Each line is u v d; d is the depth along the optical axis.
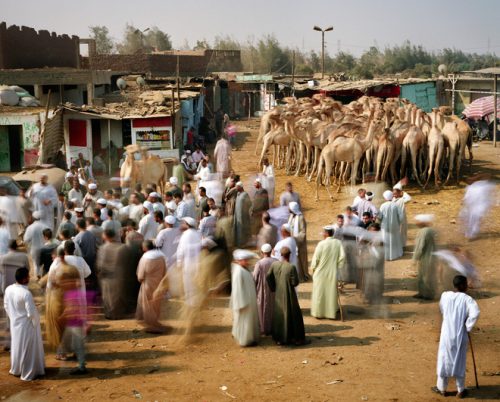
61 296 9.59
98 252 11.72
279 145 26.52
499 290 12.73
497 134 34.12
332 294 11.38
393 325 11.08
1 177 17.67
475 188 17.72
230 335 10.80
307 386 8.87
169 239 12.32
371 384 8.90
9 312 9.22
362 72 65.06
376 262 11.70
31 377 9.20
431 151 21.14
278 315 10.27
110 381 9.11
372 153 21.39
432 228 12.30
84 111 26.11
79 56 42.72
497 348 10.13
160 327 10.92
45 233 11.59
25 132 26.47
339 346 10.25
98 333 10.96
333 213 18.95
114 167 27.14
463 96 40.94
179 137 28.53
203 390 8.78
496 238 16.31
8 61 34.75
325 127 23.11
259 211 15.66
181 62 54.88
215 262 12.44
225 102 51.16
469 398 8.48
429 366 9.48
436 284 12.18
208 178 19.73
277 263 10.33
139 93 34.22
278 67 84.69
